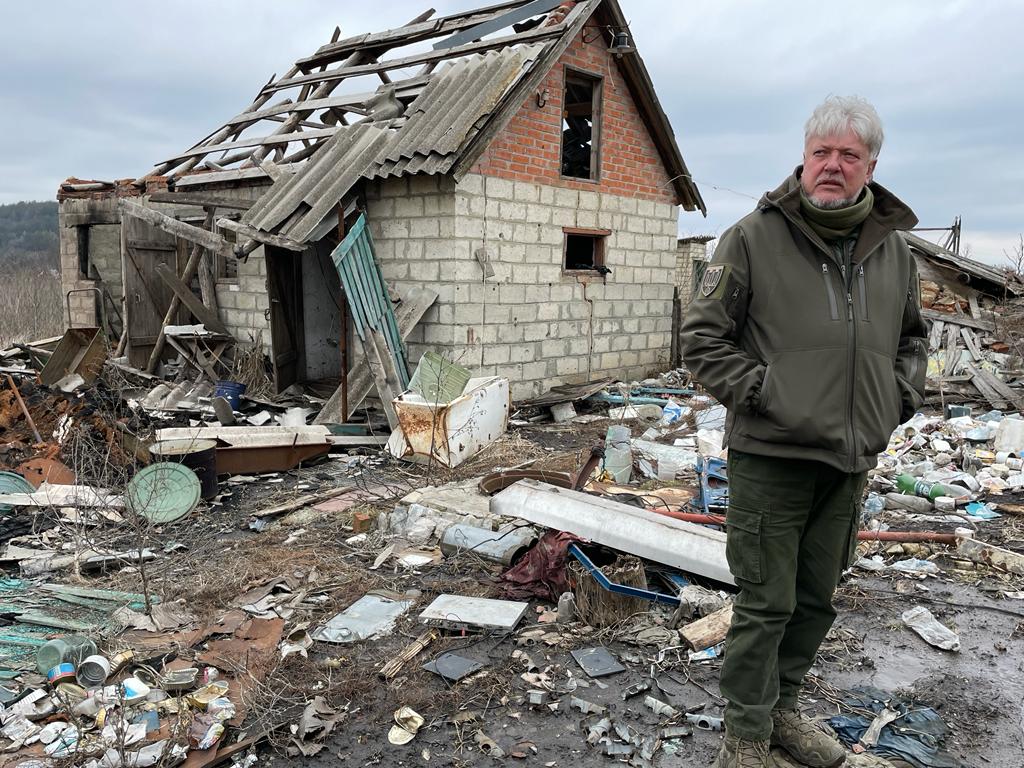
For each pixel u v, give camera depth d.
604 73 10.37
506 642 3.69
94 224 12.59
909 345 2.57
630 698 3.21
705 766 2.78
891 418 2.35
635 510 4.38
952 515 5.66
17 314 22.25
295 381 10.16
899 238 2.48
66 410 6.71
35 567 4.51
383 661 3.50
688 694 3.23
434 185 8.70
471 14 11.04
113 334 12.58
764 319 2.33
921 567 4.62
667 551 3.99
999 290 12.05
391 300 8.94
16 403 6.72
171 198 9.95
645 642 3.64
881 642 3.75
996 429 7.52
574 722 3.06
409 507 5.57
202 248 10.52
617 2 9.73
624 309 11.36
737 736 2.43
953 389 9.64
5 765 2.73
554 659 3.53
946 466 6.89
